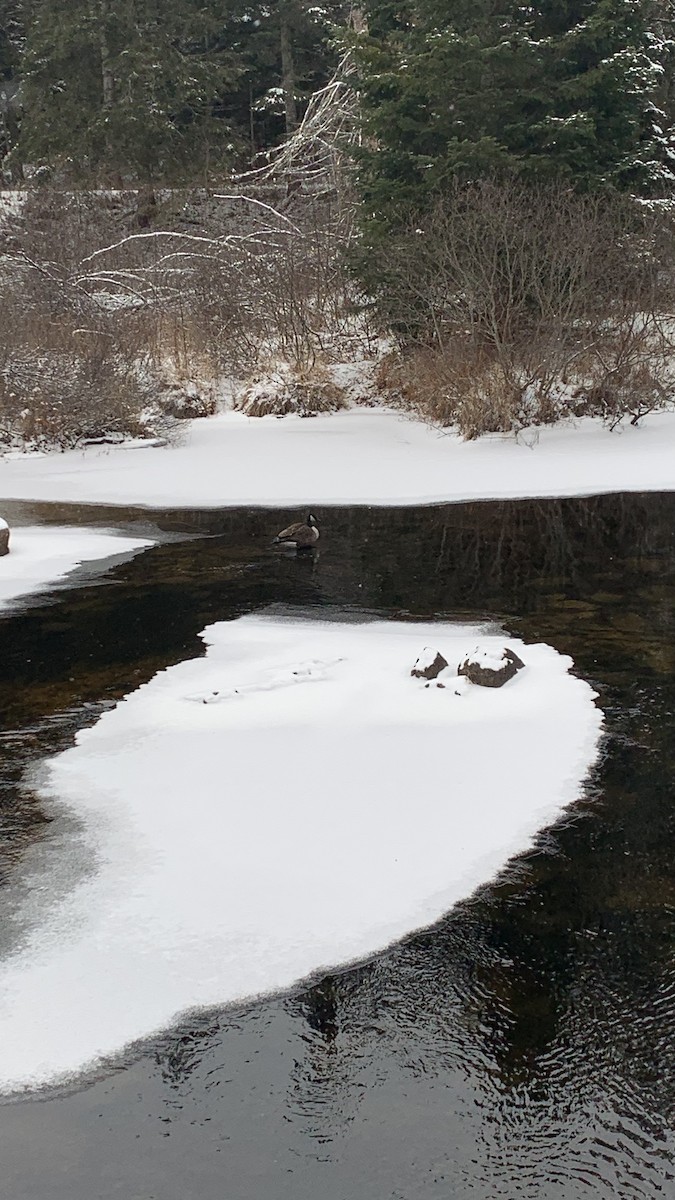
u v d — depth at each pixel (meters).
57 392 22.11
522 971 4.51
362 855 5.42
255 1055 4.06
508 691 7.70
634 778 6.27
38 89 41.69
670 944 4.68
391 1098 3.85
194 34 41.62
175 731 7.07
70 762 6.63
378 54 24.56
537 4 24.48
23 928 4.86
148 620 9.81
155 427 22.64
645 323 21.86
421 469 18.48
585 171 23.45
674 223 23.09
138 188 38.00
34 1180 3.54
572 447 19.72
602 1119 3.74
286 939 4.74
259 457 19.98
